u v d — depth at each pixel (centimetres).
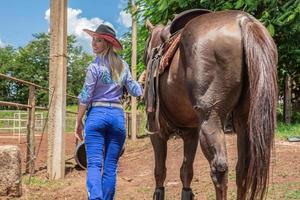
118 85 444
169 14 1173
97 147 433
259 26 357
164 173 483
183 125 444
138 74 1563
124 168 938
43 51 6694
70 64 6944
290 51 1334
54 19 828
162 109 434
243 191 359
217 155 347
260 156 332
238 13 371
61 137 828
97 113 436
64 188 718
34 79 6612
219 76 352
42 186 734
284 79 1519
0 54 6862
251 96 338
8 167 626
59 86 832
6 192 623
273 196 536
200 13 441
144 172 861
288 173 664
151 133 467
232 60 349
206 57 356
